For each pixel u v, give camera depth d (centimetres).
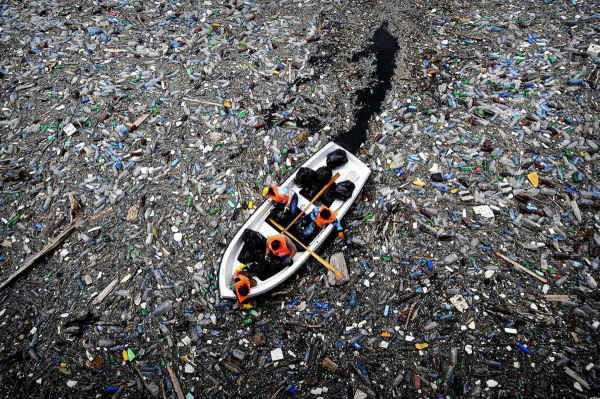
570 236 463
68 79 631
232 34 667
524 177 506
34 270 473
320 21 679
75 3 720
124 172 537
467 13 677
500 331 414
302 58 638
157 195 517
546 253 454
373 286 446
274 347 418
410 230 477
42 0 720
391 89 599
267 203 474
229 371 407
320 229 464
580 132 536
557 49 613
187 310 439
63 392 404
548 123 546
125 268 467
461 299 432
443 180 511
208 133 565
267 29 673
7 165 551
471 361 401
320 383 399
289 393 395
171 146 557
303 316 432
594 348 400
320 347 416
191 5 709
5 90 624
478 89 587
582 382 385
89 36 680
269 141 555
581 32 627
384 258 461
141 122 580
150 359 416
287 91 603
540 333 410
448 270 450
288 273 438
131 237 488
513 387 387
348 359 409
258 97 598
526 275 442
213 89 608
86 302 448
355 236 476
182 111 588
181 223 495
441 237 469
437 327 420
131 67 639
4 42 680
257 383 401
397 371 400
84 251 482
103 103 602
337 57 638
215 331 427
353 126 567
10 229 502
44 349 425
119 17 701
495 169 515
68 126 579
